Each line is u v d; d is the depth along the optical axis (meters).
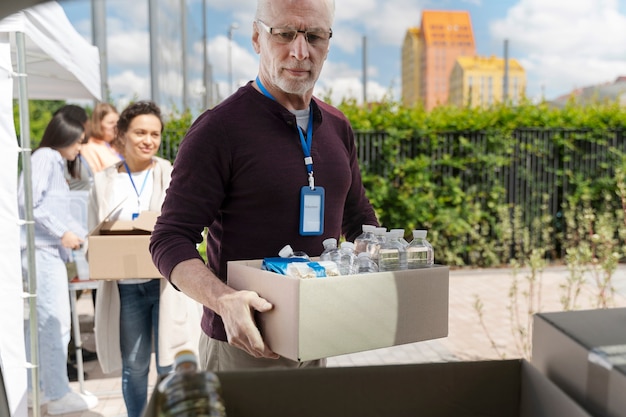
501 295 6.09
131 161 3.16
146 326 3.04
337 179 1.82
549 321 1.09
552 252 7.89
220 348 1.72
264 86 1.71
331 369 1.02
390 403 1.04
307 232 1.72
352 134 2.00
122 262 2.77
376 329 1.42
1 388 1.16
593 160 8.01
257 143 1.65
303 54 1.57
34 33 2.93
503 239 6.86
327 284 1.33
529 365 1.05
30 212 2.95
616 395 0.88
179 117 7.26
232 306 1.37
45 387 3.54
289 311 1.32
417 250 1.61
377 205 7.41
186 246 1.55
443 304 1.54
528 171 7.89
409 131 7.50
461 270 7.42
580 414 0.88
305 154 1.72
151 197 3.13
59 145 3.78
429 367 1.05
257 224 1.68
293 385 1.01
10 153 2.80
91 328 5.25
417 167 7.43
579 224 6.86
